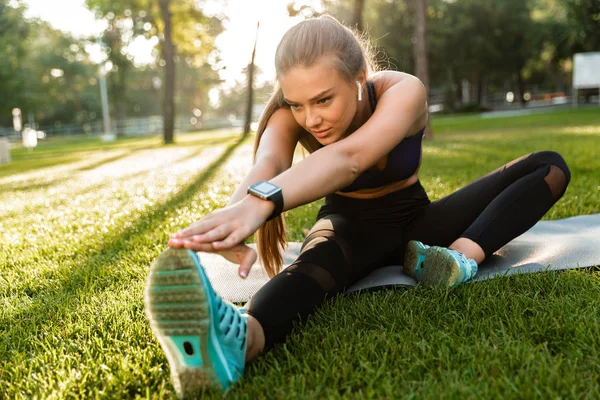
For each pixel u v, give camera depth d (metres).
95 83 54.84
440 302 1.82
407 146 1.97
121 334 1.77
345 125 1.61
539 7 41.81
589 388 1.24
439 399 1.22
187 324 1.24
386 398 1.24
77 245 3.34
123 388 1.39
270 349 1.56
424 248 2.01
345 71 1.53
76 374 1.46
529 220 2.08
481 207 2.20
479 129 16.80
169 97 20.80
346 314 1.76
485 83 48.84
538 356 1.39
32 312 2.11
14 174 10.83
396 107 1.69
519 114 29.36
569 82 51.50
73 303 2.17
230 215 1.36
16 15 36.28
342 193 2.13
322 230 1.98
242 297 2.09
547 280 1.97
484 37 40.06
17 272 2.82
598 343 1.46
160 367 1.49
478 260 2.06
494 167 6.47
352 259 1.93
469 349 1.45
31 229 4.11
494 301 1.78
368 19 36.16
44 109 51.19
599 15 31.19
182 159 11.34
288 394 1.27
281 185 1.45
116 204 5.18
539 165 2.11
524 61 41.94
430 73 42.00
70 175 9.25
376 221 2.14
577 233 2.67
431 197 4.36
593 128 13.28
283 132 1.84
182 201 5.02
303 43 1.50
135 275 2.57
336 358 1.43
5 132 42.41
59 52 50.00
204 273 1.25
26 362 1.62
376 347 1.51
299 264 1.76
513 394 1.22
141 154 14.30
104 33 39.22
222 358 1.31
